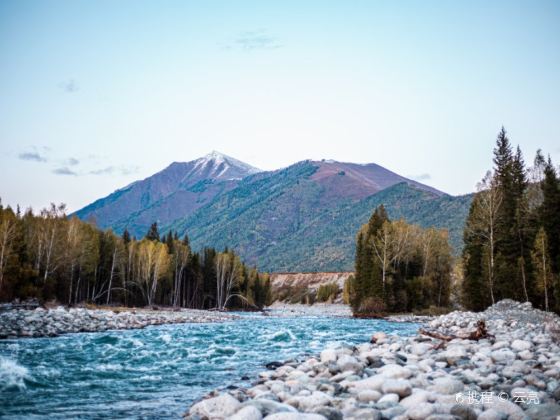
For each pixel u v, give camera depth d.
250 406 9.16
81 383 14.67
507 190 61.09
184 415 10.70
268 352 23.42
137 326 41.06
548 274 47.06
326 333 35.47
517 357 16.70
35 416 10.64
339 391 12.19
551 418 8.55
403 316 65.00
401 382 11.47
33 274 60.88
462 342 21.83
